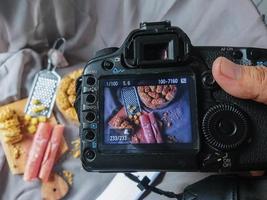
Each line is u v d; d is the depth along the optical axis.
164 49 0.17
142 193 0.24
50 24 0.28
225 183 0.18
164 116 0.17
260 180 0.18
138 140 0.17
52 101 0.28
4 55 0.29
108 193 0.25
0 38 0.28
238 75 0.16
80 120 0.18
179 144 0.17
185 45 0.17
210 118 0.17
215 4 0.25
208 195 0.18
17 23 0.28
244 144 0.17
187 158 0.17
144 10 0.26
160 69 0.17
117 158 0.17
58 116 0.28
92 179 0.26
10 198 0.26
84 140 0.17
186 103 0.17
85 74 0.17
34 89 0.28
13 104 0.28
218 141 0.17
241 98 0.17
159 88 0.17
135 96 0.17
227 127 0.17
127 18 0.27
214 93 0.17
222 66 0.16
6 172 0.27
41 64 0.29
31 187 0.26
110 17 0.27
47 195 0.26
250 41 0.24
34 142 0.27
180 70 0.17
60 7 0.27
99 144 0.17
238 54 0.17
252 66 0.17
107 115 0.17
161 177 0.24
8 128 0.27
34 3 0.27
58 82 0.28
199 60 0.17
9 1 0.26
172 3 0.26
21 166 0.27
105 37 0.28
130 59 0.17
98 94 0.17
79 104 0.18
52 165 0.26
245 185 0.18
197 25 0.26
